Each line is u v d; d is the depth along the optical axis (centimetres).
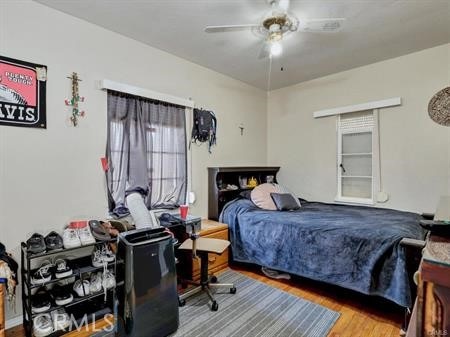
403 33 269
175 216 296
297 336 189
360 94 360
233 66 355
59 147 226
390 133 336
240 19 242
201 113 345
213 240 262
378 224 248
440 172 301
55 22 224
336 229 244
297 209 339
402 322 204
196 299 241
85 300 208
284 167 449
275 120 461
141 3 218
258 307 227
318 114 400
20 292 203
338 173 387
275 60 335
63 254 224
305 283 274
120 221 250
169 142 310
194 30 262
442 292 68
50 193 221
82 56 241
